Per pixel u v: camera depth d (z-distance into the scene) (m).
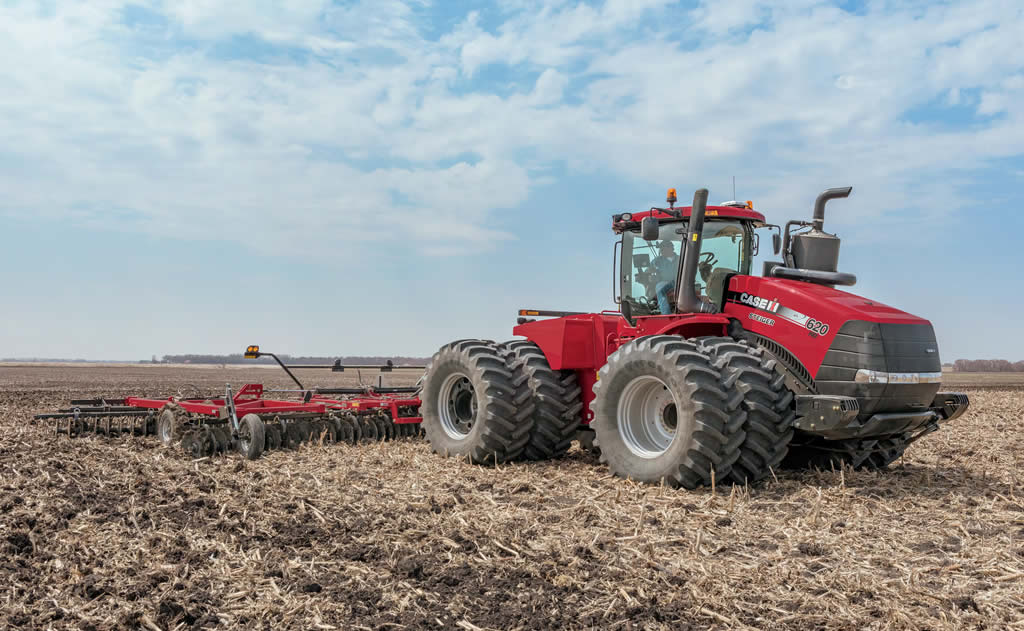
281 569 4.25
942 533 5.16
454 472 7.35
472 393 8.28
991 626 3.61
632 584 4.07
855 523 5.34
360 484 6.63
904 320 6.50
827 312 6.43
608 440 6.99
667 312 7.67
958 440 10.14
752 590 4.00
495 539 4.84
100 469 7.14
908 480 6.93
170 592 3.93
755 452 6.38
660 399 6.89
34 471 6.93
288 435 8.81
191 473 7.05
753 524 5.34
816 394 6.42
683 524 5.30
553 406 7.97
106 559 4.45
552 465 7.82
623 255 8.24
